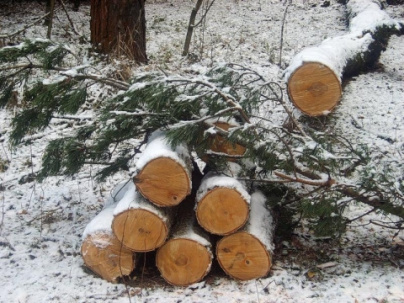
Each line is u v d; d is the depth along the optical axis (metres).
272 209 4.32
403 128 6.62
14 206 5.16
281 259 4.20
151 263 4.17
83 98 4.07
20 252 4.32
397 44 10.18
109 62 7.53
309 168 3.97
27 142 4.68
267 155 3.89
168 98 3.78
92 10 8.24
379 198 4.04
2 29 9.60
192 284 3.85
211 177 3.88
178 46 9.36
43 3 12.00
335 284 3.87
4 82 4.33
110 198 4.54
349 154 4.30
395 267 4.09
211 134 3.82
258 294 3.74
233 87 4.11
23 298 3.72
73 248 4.39
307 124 5.59
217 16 12.03
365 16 9.14
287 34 10.59
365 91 7.69
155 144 3.79
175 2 13.38
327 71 3.69
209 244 3.82
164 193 3.66
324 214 3.97
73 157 4.21
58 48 4.19
